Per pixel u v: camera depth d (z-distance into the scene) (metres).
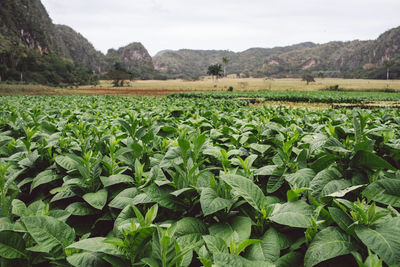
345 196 2.35
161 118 6.51
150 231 1.75
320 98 42.75
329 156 2.63
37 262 1.93
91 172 2.87
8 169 3.11
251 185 2.24
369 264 1.54
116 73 145.12
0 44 168.00
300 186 2.51
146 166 3.25
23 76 148.62
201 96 51.94
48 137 4.24
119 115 8.06
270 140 4.02
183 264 1.73
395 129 5.02
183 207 2.29
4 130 6.21
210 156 3.61
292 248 1.96
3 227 1.95
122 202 2.41
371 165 2.43
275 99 46.00
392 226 1.71
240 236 1.94
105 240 1.74
